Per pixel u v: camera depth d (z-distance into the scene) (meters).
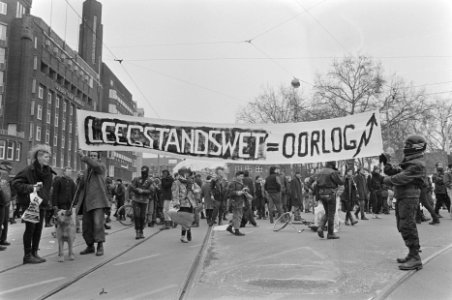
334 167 9.95
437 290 5.21
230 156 8.88
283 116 49.00
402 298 4.90
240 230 12.48
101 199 8.05
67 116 68.81
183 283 5.70
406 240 6.44
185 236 10.78
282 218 12.38
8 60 55.44
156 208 14.39
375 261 6.98
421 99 44.28
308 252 7.99
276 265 6.82
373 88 42.16
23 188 7.12
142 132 8.88
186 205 9.84
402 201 6.49
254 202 17.09
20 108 54.81
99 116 8.76
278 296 5.06
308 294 5.11
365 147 8.36
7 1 55.75
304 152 8.68
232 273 6.29
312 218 16.64
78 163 73.25
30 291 5.36
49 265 7.02
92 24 84.06
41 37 59.34
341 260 7.11
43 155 7.35
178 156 8.91
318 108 44.62
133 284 5.68
